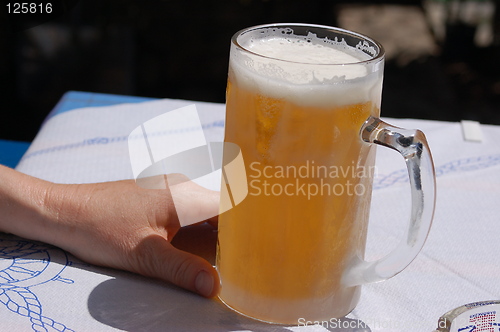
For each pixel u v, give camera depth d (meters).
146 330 0.67
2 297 0.69
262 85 0.63
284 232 0.66
